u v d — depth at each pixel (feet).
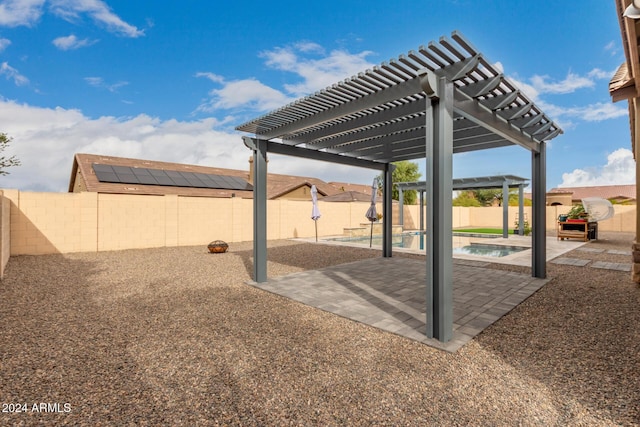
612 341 11.80
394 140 23.11
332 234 63.98
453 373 9.79
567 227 47.14
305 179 99.76
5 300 17.49
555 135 21.72
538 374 9.65
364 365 10.34
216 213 45.62
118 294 18.88
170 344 11.96
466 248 42.63
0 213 21.88
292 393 8.79
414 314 15.16
